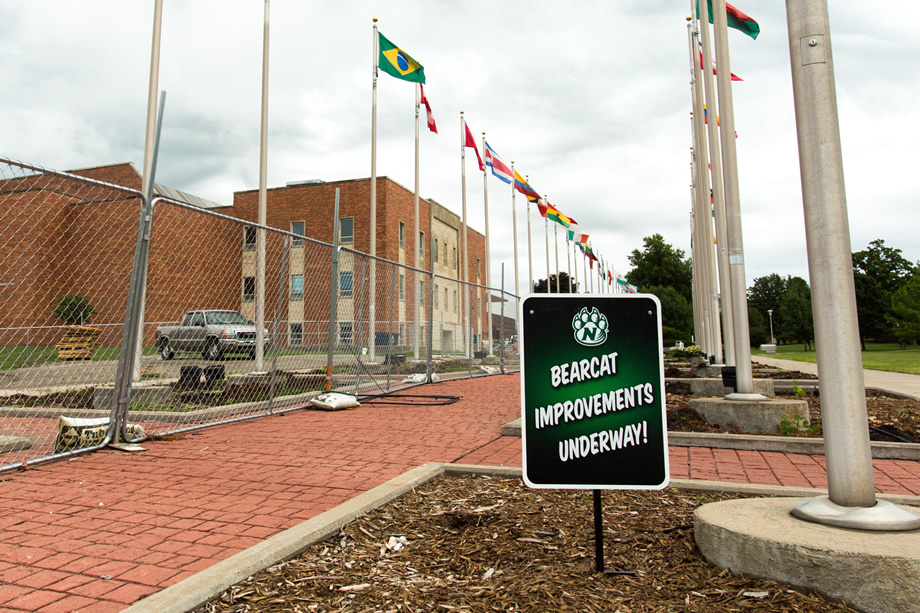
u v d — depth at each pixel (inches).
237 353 436.5
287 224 1315.2
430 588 102.1
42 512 150.6
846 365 111.3
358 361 420.2
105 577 109.3
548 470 111.6
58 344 301.9
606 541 124.1
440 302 763.4
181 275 413.7
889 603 89.7
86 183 211.9
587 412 113.0
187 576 110.0
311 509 152.9
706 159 569.0
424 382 540.1
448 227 1685.5
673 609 93.4
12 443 233.1
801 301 2999.5
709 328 647.8
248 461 212.5
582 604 95.3
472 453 226.8
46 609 96.0
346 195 1275.8
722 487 162.1
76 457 218.7
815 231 115.8
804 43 120.0
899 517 104.1
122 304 334.6
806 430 262.5
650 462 111.8
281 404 365.7
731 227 298.7
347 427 293.3
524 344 114.9
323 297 469.1
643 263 3068.4
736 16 533.3
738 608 93.3
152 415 318.0
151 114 402.9
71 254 291.0
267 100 501.4
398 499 157.8
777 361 1151.0
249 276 574.9
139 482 181.9
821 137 116.6
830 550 94.5
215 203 1481.3
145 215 239.9
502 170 1037.2
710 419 279.0
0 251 265.4
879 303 2915.8
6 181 217.6
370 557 117.1
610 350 115.1
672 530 130.1
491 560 114.9
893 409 340.5
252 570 107.6
